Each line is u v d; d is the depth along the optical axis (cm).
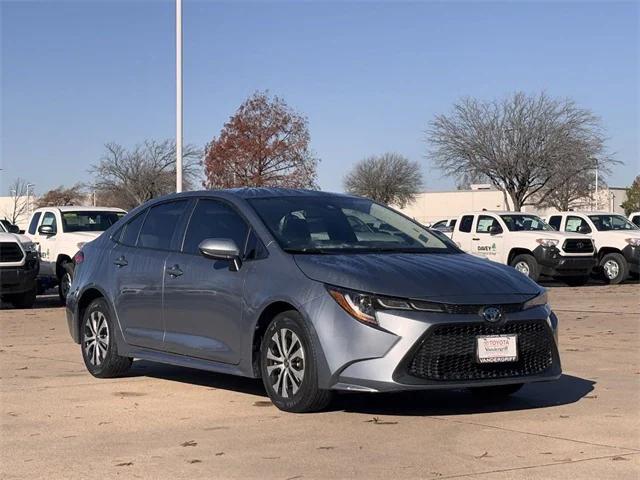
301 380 702
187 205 866
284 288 716
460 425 683
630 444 623
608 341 1189
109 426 693
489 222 2505
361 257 732
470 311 677
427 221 7438
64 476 560
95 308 924
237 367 761
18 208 7656
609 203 6825
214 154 3956
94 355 921
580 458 586
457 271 715
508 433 656
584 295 2083
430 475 548
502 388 783
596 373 930
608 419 704
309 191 864
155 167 5619
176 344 820
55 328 1385
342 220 810
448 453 600
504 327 686
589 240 2395
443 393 820
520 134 4428
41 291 1953
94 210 1981
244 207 801
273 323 727
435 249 804
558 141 4394
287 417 710
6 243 1684
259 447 620
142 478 552
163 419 714
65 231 1909
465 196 7388
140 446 630
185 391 835
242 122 3931
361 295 675
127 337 881
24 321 1494
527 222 2495
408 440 636
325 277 697
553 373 714
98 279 920
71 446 633
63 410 753
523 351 697
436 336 666
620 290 2256
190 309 805
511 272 740
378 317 668
